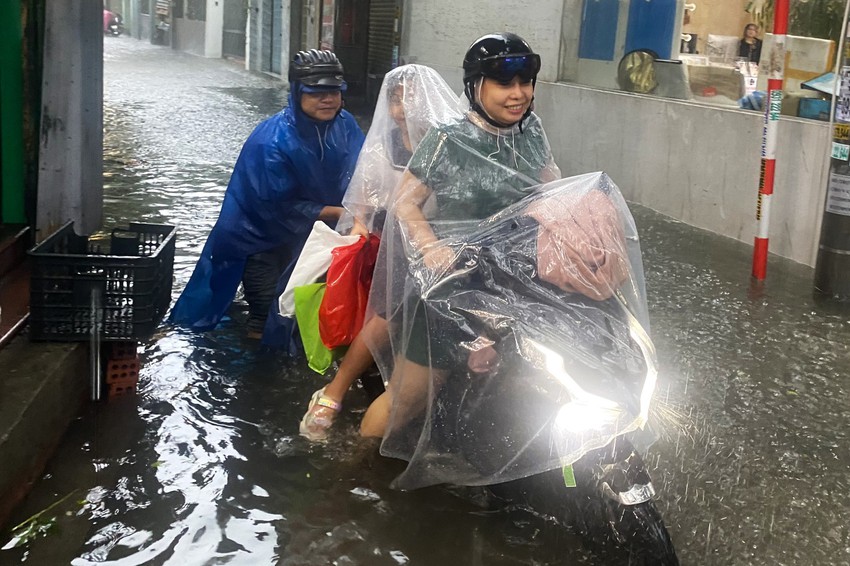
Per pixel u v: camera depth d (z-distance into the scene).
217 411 3.88
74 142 5.43
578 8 10.10
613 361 2.84
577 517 2.89
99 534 2.98
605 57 9.59
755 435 3.83
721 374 4.48
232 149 11.00
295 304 3.70
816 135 6.34
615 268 3.00
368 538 3.03
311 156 4.42
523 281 2.99
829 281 5.72
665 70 8.54
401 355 3.15
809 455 3.68
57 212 5.38
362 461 3.50
